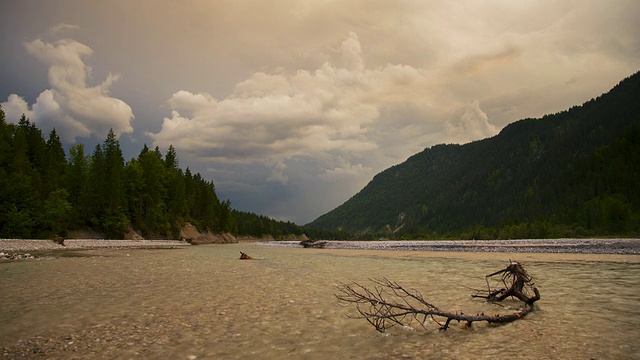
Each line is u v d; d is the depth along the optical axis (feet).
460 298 39.91
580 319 29.32
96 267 75.56
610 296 40.40
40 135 312.29
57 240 191.52
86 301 37.58
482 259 112.16
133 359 20.40
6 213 193.67
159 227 319.47
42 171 273.33
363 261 104.53
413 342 23.66
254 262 97.35
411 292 44.39
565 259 105.81
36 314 31.63
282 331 26.37
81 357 20.74
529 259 107.96
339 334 25.66
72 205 254.68
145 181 321.73
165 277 58.90
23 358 20.57
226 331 26.35
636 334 24.61
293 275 63.72
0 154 229.86
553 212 534.37
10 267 74.64
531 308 32.96
